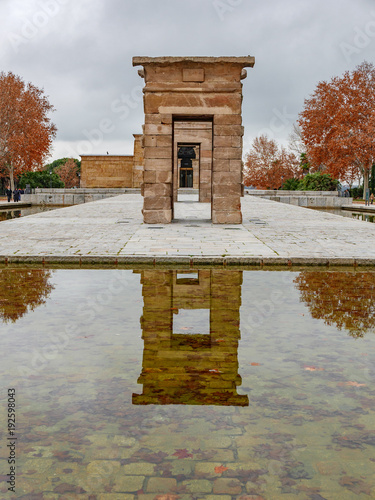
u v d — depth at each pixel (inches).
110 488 76.2
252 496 74.5
